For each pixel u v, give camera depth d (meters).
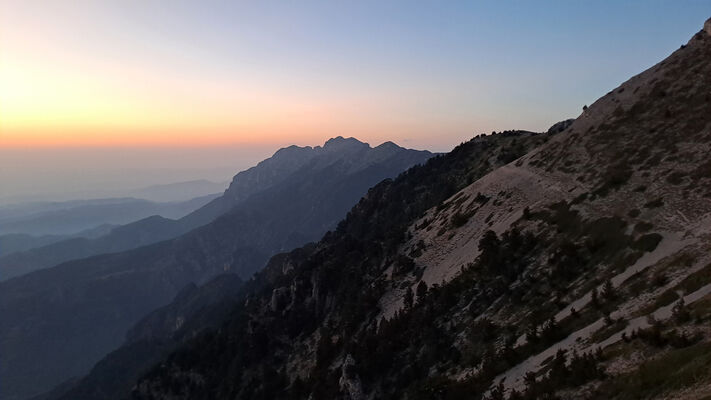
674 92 85.25
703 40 93.25
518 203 88.88
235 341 127.25
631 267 48.66
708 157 61.06
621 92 103.56
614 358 34.12
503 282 65.00
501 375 46.72
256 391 98.19
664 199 57.81
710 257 41.00
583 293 50.69
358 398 68.06
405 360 67.62
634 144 78.69
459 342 60.75
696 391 23.64
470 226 96.94
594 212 65.44
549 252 64.44
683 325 32.59
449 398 49.16
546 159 102.88
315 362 92.88
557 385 35.38
